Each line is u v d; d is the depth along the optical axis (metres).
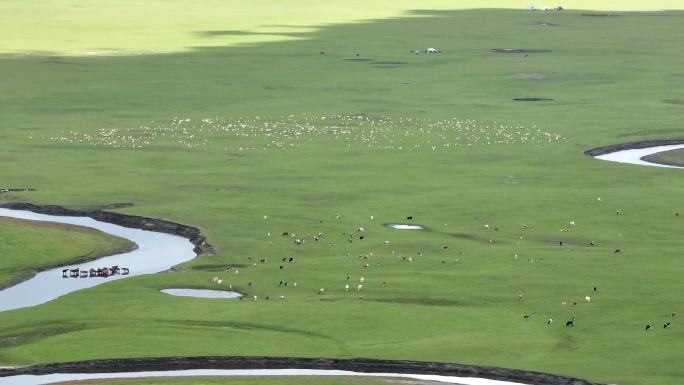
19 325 178.25
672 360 160.88
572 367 158.38
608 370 157.12
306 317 180.88
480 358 162.50
